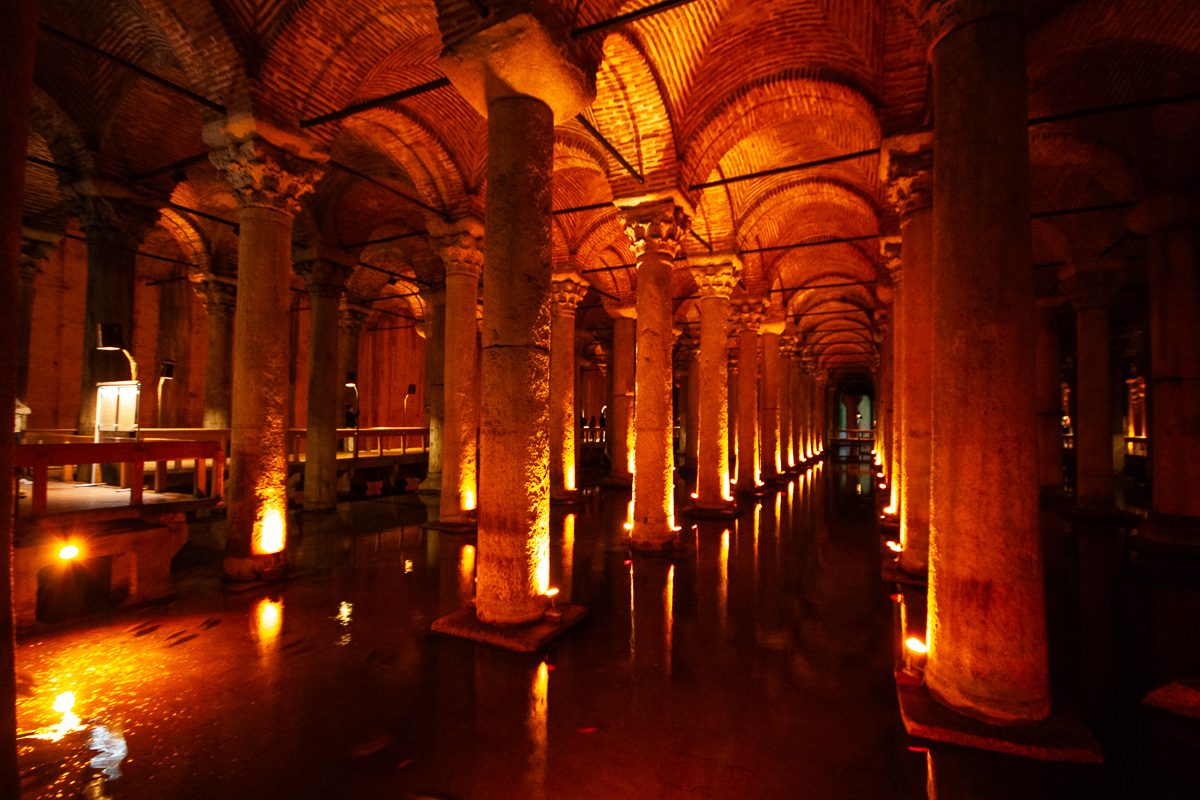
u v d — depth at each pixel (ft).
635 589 22.75
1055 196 36.99
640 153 27.99
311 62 22.81
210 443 22.70
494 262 16.92
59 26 24.97
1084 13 21.81
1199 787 10.14
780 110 28.94
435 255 48.67
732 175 36.42
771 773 10.54
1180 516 29.09
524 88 16.58
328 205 40.01
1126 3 21.40
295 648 16.34
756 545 31.12
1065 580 24.39
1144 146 28.58
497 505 17.22
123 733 11.80
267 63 21.74
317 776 10.35
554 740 11.61
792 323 70.85
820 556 28.53
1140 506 46.70
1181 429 29.37
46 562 17.80
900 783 10.24
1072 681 14.78
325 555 27.81
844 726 12.25
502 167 16.81
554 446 45.09
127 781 10.17
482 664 15.33
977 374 12.17
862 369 139.95
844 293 65.41
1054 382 48.57
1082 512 39.96
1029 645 11.85
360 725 12.16
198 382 53.42
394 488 53.67
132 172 28.27
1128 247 39.27
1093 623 19.13
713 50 26.61
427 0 23.16
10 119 6.70
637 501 29.86
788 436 71.97
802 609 20.30
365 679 14.37
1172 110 26.55
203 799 9.67
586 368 93.15
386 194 41.88
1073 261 40.27
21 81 6.81
